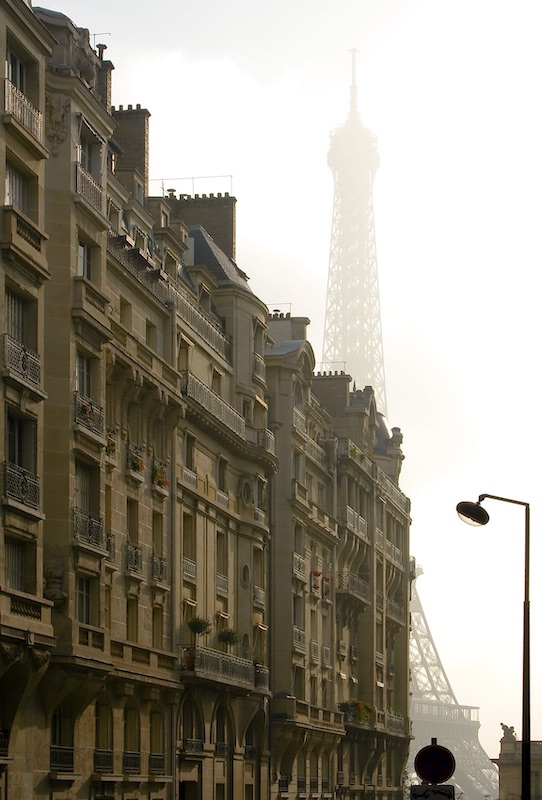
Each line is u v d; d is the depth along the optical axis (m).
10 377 64.31
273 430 121.06
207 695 96.62
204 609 98.88
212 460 103.25
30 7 71.44
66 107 75.88
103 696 79.19
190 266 106.44
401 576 173.12
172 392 91.06
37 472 67.19
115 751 79.88
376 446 179.38
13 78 69.75
